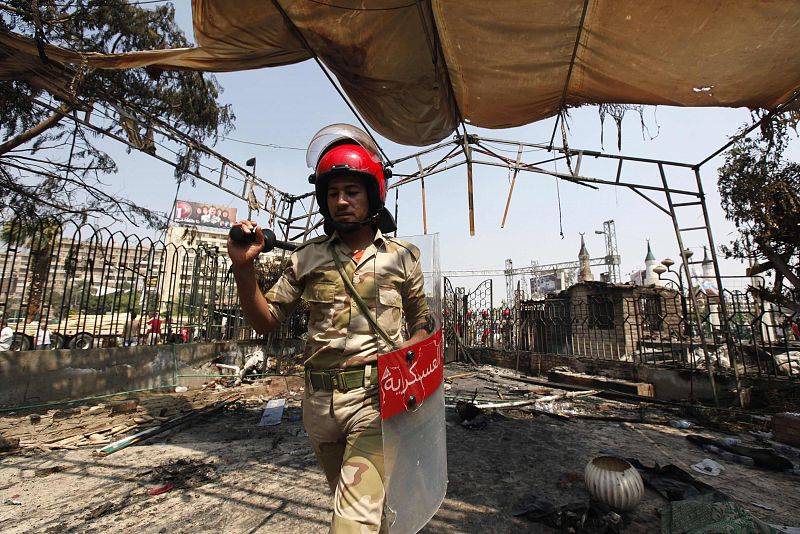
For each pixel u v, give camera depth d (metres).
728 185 7.38
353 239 1.64
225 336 9.21
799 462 3.58
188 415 5.02
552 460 3.50
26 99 5.81
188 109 7.36
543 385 7.99
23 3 5.21
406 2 3.04
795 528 2.30
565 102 4.38
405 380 1.38
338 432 1.47
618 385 7.05
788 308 6.56
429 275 1.80
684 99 4.04
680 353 8.31
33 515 2.53
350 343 1.47
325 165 1.60
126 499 2.76
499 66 3.77
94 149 7.16
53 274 5.56
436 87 4.06
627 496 2.34
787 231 6.70
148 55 3.94
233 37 3.52
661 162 6.14
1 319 5.17
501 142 5.78
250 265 1.46
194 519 2.47
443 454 1.56
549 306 10.82
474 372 10.13
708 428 4.69
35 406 4.94
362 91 4.26
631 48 3.35
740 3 2.74
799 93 3.85
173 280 7.28
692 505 2.29
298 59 3.89
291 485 2.97
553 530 2.35
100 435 4.24
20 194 6.55
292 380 7.58
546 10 3.01
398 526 1.29
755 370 6.68
